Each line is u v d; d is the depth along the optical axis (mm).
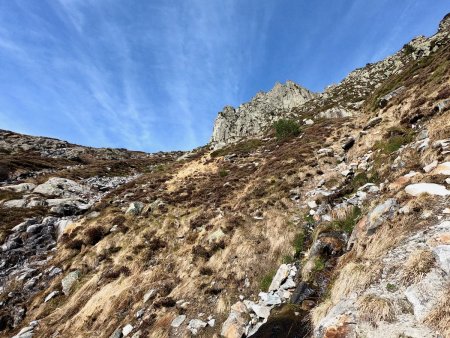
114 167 54344
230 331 11312
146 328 13180
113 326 14320
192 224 20672
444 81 20422
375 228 10789
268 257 14805
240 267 14625
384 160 17375
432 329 6090
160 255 18859
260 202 19828
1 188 36125
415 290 7000
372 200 13984
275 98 129875
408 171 13289
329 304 9109
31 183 38344
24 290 19422
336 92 99375
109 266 19031
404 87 28203
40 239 24500
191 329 12234
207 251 16562
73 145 80125
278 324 10195
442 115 15781
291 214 17391
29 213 28625
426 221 9180
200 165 40406
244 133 114688
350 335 6906
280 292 12203
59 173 45312
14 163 47062
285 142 39469
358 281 8727
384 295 7465
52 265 21078
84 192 37594
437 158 12164
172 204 25359
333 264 11891
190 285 14695
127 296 15688
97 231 22438
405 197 10750
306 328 9367
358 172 19094
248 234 16625
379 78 95750
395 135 19000
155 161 65688
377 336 6535
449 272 6832
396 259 8438
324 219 15352
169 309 13742
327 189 19297
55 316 16547
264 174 26719
